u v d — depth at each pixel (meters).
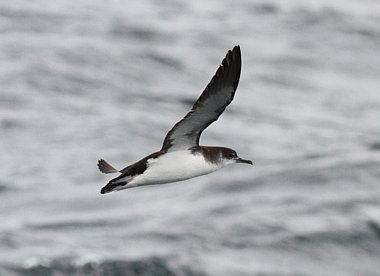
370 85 35.62
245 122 29.30
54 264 16.81
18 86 29.66
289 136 27.80
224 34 40.72
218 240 17.77
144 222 18.95
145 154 25.33
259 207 19.23
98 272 16.66
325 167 21.27
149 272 16.64
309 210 19.00
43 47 34.34
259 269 16.67
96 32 38.06
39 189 21.64
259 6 46.06
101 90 31.03
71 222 19.12
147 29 39.47
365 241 17.86
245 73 35.50
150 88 32.22
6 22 37.75
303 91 34.09
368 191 20.00
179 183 21.12
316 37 41.16
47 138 25.59
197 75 34.47
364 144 26.45
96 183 22.22
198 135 10.00
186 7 45.78
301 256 17.28
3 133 25.73
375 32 42.19
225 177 21.05
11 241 17.83
